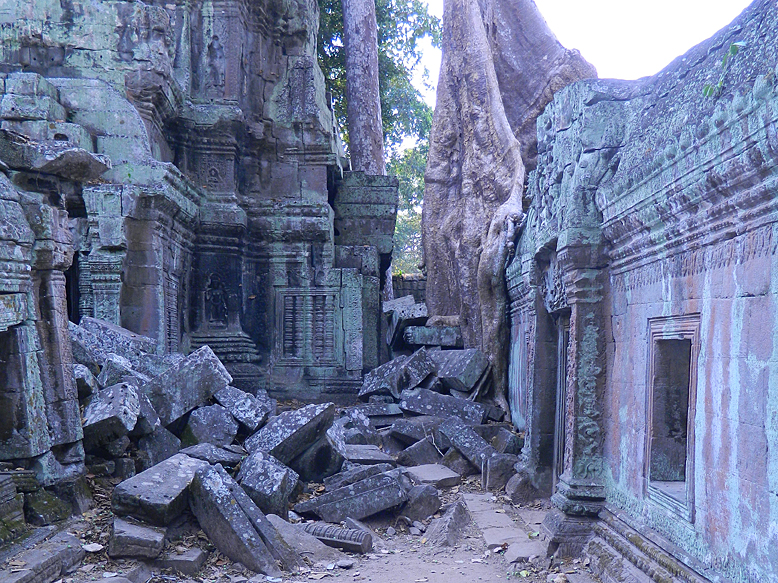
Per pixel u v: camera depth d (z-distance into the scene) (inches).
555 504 238.5
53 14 448.8
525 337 382.0
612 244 225.6
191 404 316.5
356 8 741.3
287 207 542.9
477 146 526.6
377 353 560.7
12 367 222.5
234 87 526.9
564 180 253.0
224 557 226.1
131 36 454.3
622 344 219.5
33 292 236.4
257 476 266.1
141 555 209.9
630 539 197.2
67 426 240.4
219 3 528.7
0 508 200.2
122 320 419.2
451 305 532.7
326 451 312.7
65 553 199.2
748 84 138.6
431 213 544.1
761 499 136.3
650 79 221.5
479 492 325.7
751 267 143.1
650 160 181.5
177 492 227.0
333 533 249.3
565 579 207.6
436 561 236.4
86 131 416.2
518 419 402.0
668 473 194.7
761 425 137.2
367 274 567.5
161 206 431.5
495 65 613.9
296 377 533.3
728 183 146.7
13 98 401.1
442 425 376.5
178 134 511.5
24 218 227.3
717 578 151.5
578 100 242.5
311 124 552.7
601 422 233.0
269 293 543.8
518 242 423.5
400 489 275.6
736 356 148.3
